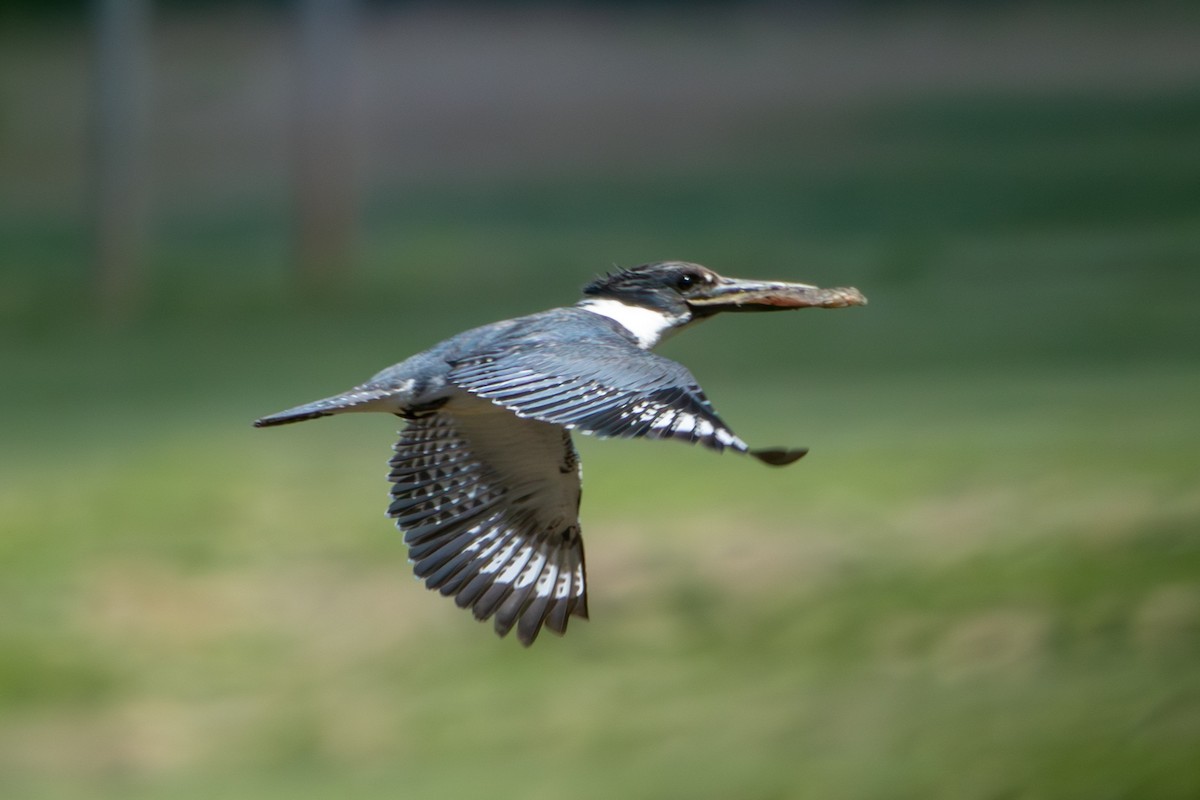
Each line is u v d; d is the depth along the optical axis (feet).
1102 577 40.34
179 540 50.62
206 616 46.34
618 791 34.71
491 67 158.10
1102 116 129.08
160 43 168.14
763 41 164.86
